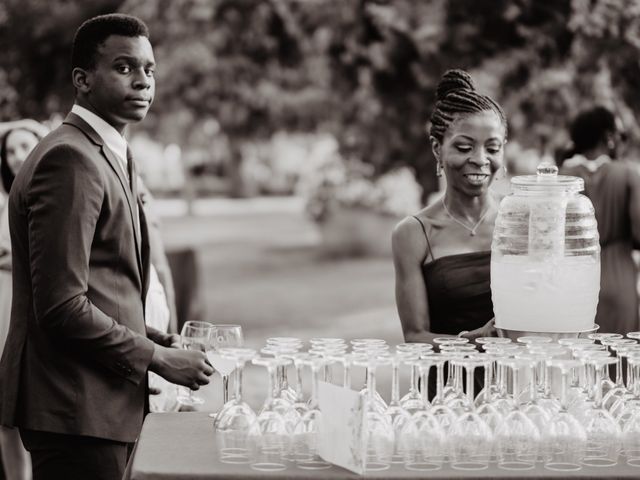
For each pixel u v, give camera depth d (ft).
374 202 97.04
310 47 63.57
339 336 59.21
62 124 18.52
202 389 38.17
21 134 28.04
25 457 27.30
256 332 61.31
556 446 14.11
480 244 19.38
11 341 18.29
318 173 99.76
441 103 19.25
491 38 48.42
